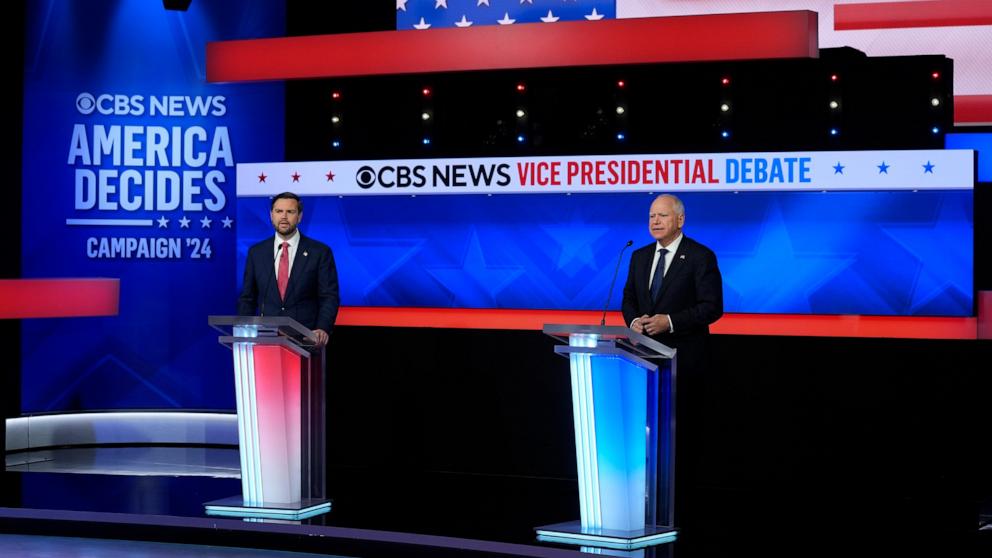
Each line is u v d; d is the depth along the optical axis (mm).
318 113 7645
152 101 8141
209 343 8195
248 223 7570
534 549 4836
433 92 7398
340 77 7473
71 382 8156
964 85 7590
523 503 5965
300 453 5594
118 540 5473
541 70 7238
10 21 7852
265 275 5852
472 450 6980
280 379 5438
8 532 5629
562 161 7102
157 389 8203
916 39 7656
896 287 6773
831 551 4902
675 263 5426
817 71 6859
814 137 6883
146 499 5930
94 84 8117
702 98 7008
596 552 4770
